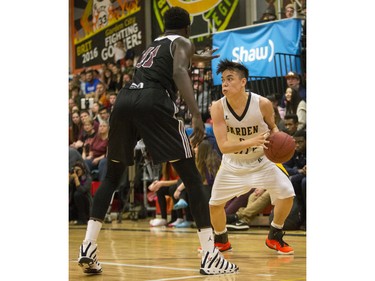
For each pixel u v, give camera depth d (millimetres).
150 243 5367
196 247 4910
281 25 7852
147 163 9336
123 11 11625
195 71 8766
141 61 3285
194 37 10125
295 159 6922
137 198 10062
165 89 3191
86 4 12297
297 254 4328
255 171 4289
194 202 3139
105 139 9867
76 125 10789
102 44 11992
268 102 4168
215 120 4191
